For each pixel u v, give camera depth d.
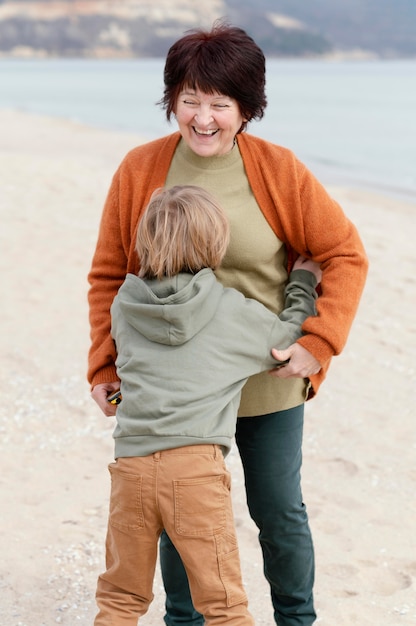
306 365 2.80
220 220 2.70
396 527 4.39
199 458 2.59
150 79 110.25
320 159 24.75
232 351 2.69
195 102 2.77
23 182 14.62
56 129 28.48
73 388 6.30
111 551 2.73
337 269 2.86
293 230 2.91
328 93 68.62
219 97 2.73
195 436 2.60
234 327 2.70
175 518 2.57
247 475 2.98
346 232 2.91
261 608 3.65
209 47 2.69
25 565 3.95
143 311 2.64
